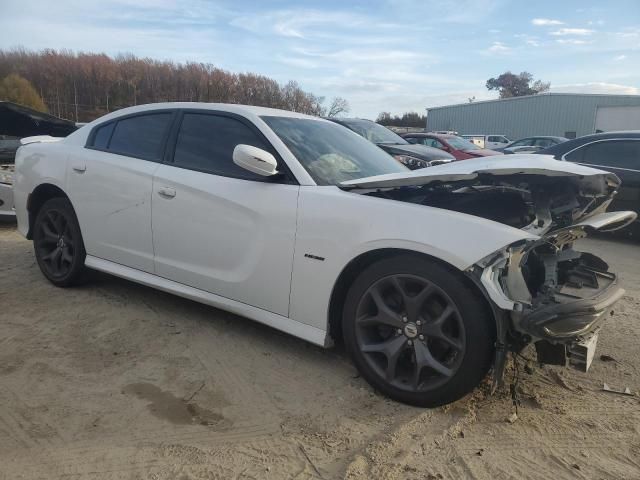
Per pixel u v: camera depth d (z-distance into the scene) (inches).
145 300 171.0
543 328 98.5
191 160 147.4
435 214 108.6
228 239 135.6
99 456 94.9
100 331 146.8
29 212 188.4
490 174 108.3
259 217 129.5
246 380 122.9
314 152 139.9
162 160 152.9
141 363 129.4
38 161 183.5
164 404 112.0
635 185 294.4
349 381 123.6
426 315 110.1
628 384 126.3
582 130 1633.9
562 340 101.3
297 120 153.1
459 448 99.9
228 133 144.4
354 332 118.7
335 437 102.4
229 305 137.9
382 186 116.7
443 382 107.3
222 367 128.6
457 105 1909.4
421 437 102.6
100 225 165.2
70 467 91.9
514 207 120.3
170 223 146.9
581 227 105.7
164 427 104.0
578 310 99.9
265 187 130.7
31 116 290.7
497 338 102.3
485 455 98.1
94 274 183.6
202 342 141.7
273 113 150.2
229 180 137.1
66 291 177.6
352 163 145.0
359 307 117.4
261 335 146.9
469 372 104.3
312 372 127.5
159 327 150.4
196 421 106.4
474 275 101.8
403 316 112.0
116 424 104.3
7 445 97.0
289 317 128.2
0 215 268.8
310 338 124.0
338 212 118.5
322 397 116.5
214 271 140.2
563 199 115.9
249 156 122.1
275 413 110.0
